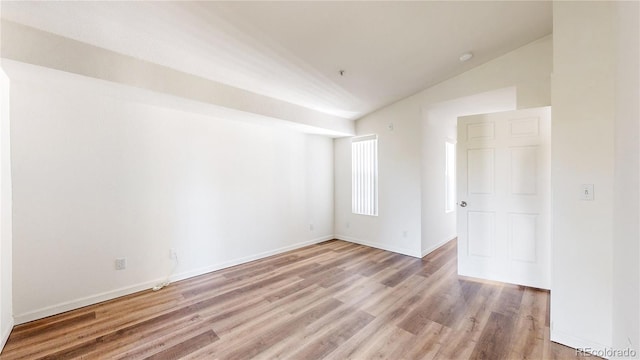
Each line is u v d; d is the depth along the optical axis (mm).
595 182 1827
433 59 3088
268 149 4211
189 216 3324
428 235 4316
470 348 1924
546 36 2914
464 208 3275
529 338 2031
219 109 3188
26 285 2291
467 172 3250
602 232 1801
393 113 4363
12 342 2014
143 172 2953
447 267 3629
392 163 4395
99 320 2322
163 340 2041
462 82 3561
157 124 3062
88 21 1997
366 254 4254
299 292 2867
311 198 4902
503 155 3035
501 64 3240
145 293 2865
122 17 1985
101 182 2680
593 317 1836
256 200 4047
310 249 4582
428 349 1918
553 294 1999
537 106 3010
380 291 2881
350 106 4223
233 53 2557
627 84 1553
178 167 3232
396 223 4363
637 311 1411
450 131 5145
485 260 3166
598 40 1820
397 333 2111
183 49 2428
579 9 1892
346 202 5156
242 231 3869
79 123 2551
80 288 2555
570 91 1925
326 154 5207
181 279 3238
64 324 2260
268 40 2426
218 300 2695
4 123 2074
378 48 2719
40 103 2355
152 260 3020
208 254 3496
